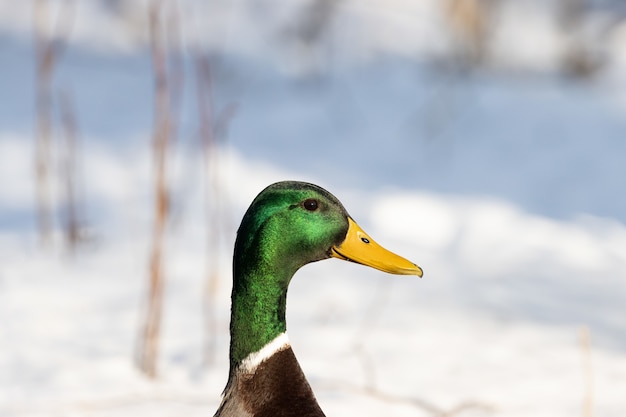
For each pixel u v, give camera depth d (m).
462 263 12.09
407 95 20.92
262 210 5.40
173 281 11.02
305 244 5.44
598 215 14.57
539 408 7.90
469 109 19.53
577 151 17.31
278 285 5.42
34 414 7.61
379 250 5.55
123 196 14.27
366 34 27.53
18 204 13.94
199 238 12.59
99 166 15.51
